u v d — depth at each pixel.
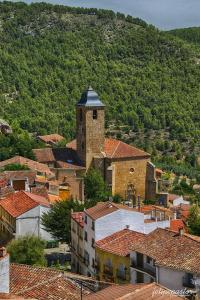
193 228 103.00
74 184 156.00
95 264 86.38
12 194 119.38
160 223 95.25
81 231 95.75
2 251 55.12
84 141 167.75
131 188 168.62
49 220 105.69
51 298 57.41
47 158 170.50
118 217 89.94
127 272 78.81
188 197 187.00
